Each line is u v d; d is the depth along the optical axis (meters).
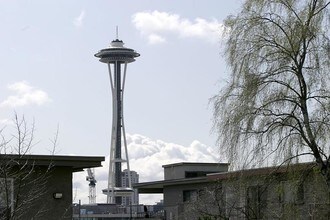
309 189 22.09
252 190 23.61
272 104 21.91
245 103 22.20
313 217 21.56
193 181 49.66
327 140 21.38
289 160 21.78
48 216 23.81
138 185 55.19
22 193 21.44
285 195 22.39
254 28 22.45
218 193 35.84
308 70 21.84
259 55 22.28
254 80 22.12
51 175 24.11
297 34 21.78
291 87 21.88
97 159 24.81
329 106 21.45
